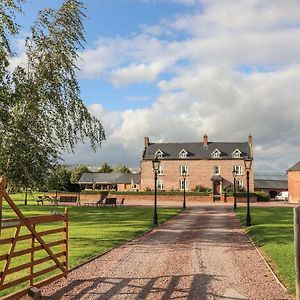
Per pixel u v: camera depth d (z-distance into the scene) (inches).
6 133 537.0
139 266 426.6
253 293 321.4
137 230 772.6
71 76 609.0
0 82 532.1
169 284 351.3
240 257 482.9
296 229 244.8
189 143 2906.0
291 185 2578.7
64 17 609.6
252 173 2714.1
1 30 512.7
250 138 2817.4
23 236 307.4
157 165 957.2
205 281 361.7
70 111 609.3
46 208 1561.3
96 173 3708.2
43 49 595.8
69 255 480.1
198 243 603.8
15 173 535.2
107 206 1764.3
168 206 1801.2
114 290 331.0
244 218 1083.3
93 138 639.8
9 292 313.3
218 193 2731.3
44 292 323.3
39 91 578.2
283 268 405.7
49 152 577.9
